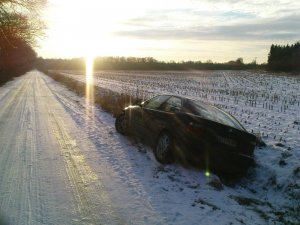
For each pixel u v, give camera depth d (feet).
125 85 125.18
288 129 39.70
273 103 73.10
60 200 18.63
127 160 26.48
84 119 44.88
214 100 76.54
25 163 24.81
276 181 22.94
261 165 25.67
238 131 23.59
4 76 145.79
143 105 31.81
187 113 24.94
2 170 23.08
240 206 19.45
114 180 22.06
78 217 16.74
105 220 16.55
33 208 17.48
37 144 30.55
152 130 28.02
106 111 52.60
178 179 22.66
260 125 42.68
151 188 20.88
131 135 34.81
